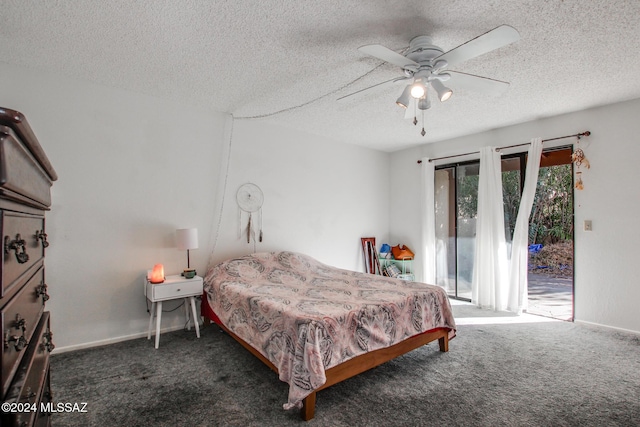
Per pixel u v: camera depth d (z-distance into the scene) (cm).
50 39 220
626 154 320
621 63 247
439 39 215
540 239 389
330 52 235
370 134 446
